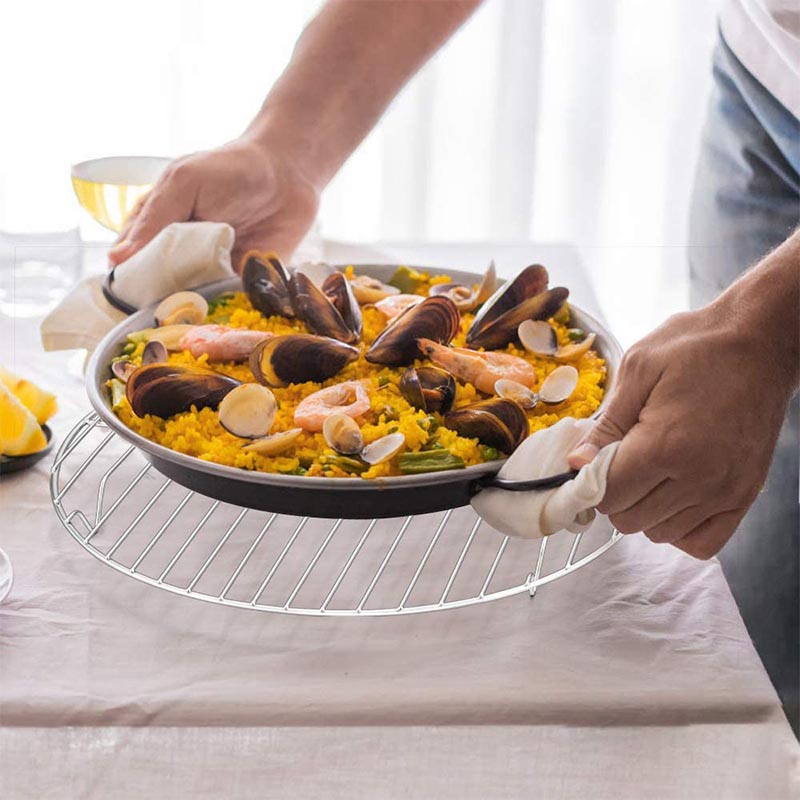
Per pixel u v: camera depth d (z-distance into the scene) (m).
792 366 0.71
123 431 0.73
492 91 2.01
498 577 0.76
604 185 2.09
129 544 0.78
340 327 0.88
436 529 0.81
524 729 0.64
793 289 0.70
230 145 1.14
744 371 0.69
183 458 0.70
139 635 0.69
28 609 0.71
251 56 2.01
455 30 1.22
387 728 0.64
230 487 0.71
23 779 0.64
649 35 1.98
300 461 0.73
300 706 0.64
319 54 1.18
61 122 2.00
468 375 0.81
